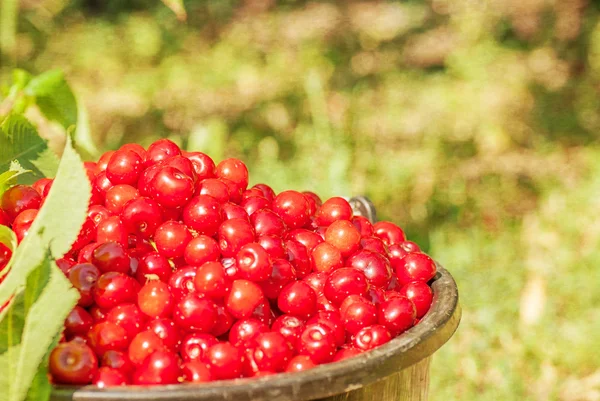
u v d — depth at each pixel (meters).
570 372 1.48
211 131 1.74
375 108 2.88
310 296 0.95
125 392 0.86
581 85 3.09
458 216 2.19
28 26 3.46
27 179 1.07
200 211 0.96
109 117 2.71
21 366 0.88
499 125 2.67
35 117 2.17
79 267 0.93
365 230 1.05
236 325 0.93
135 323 0.92
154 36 3.50
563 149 2.69
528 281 1.76
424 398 0.98
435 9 3.85
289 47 3.51
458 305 0.99
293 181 2.19
